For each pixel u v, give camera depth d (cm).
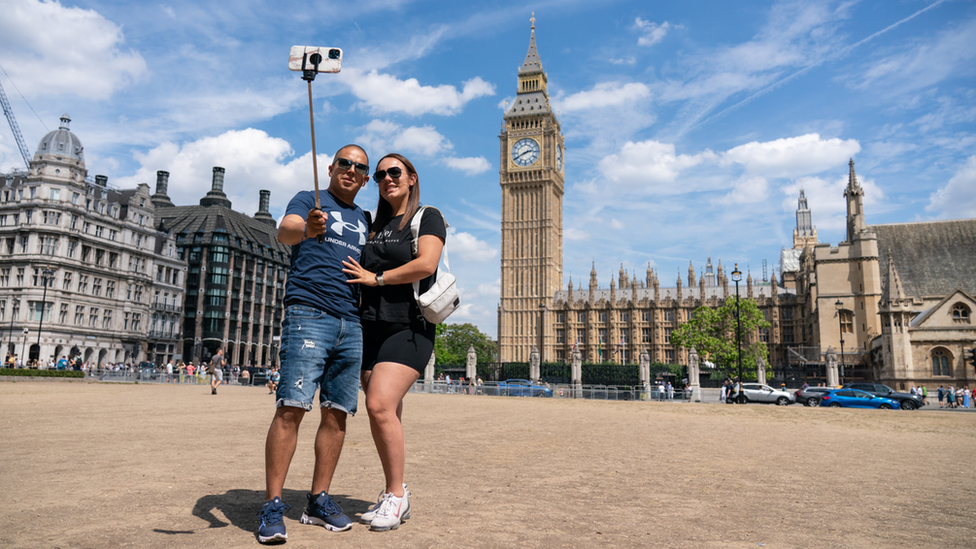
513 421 1998
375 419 498
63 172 7656
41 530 455
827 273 8394
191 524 482
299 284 504
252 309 11219
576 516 567
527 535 481
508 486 737
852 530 542
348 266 516
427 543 441
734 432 1780
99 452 927
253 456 920
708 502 667
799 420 2483
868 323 8062
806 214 17250
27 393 2775
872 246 8200
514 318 13525
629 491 727
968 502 707
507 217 13900
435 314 520
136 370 6731
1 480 679
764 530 532
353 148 559
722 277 13712
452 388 5550
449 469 879
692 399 5331
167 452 947
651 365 8969
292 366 475
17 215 7531
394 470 501
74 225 7688
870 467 1034
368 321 530
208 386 5291
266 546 420
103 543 420
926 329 6488
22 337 7138
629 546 457
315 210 487
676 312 13025
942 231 8719
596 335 13325
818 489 783
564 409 2958
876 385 4900
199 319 10106
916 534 532
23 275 7325
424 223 533
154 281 8988
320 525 495
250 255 11181
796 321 12144
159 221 10775
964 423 2458
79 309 7675
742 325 8894
